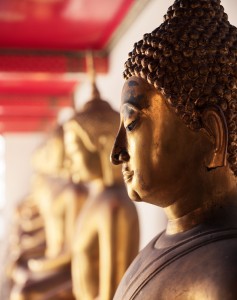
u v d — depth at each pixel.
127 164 2.35
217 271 2.01
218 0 2.39
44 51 7.16
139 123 2.29
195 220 2.27
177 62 2.23
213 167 2.25
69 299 5.43
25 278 5.66
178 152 2.25
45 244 7.59
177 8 2.34
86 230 4.46
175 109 2.22
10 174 16.23
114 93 6.98
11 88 9.89
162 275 2.17
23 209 9.41
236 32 2.35
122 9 6.14
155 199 2.31
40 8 6.09
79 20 6.48
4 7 6.04
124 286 2.37
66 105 10.31
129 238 4.30
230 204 2.29
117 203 4.33
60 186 6.57
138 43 2.35
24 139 16.25
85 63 7.21
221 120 2.21
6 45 7.07
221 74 2.24
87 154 4.41
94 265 4.50
